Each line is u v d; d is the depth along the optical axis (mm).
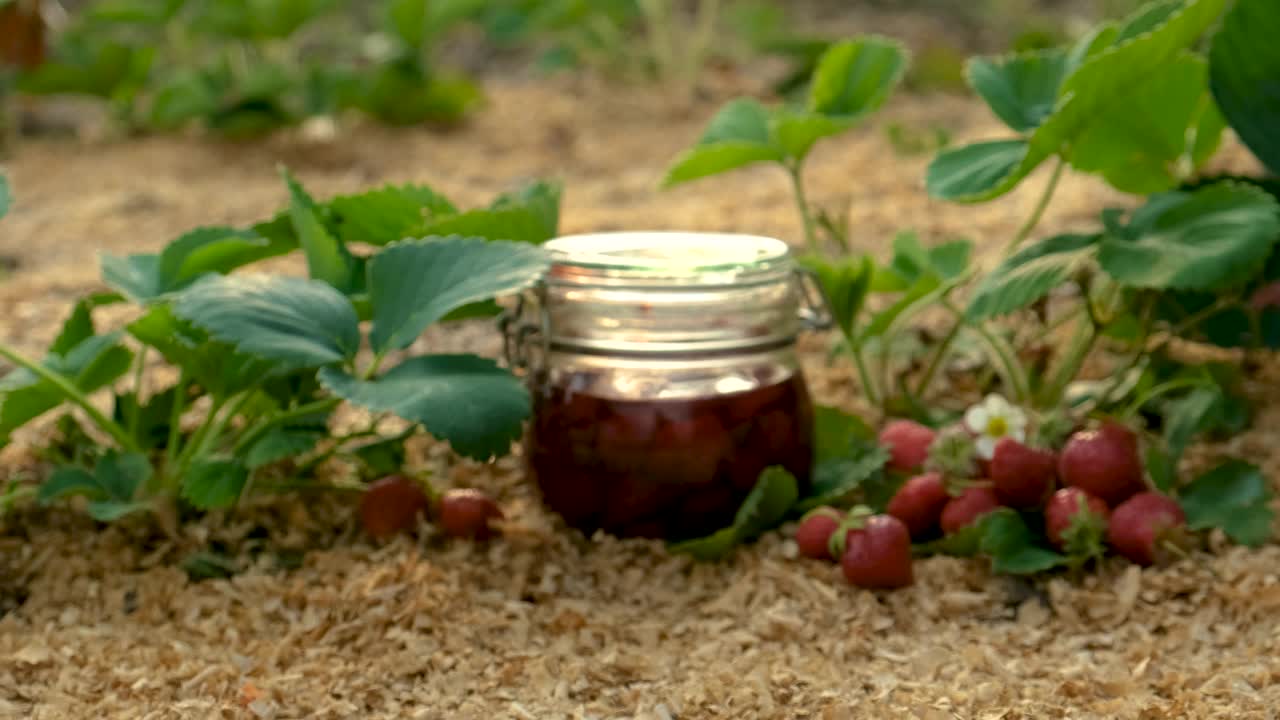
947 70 2248
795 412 1119
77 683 1034
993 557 1090
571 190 1766
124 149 2043
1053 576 1098
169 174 1901
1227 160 1631
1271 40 1171
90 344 1137
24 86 2029
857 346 1210
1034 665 1040
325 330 1066
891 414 1217
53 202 1773
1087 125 1156
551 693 1027
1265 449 1192
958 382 1272
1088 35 1191
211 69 2227
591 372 1107
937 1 2889
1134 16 1167
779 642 1061
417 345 1367
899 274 1221
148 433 1179
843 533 1089
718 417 1100
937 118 2051
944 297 1208
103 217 1696
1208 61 1177
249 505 1150
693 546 1104
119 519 1140
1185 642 1053
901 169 1761
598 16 2416
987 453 1114
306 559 1116
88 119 2229
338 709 1016
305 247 1135
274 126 2029
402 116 2107
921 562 1107
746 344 1103
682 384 1100
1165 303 1215
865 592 1084
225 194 1792
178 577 1100
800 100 2133
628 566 1107
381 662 1045
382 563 1107
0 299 1472
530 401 1055
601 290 1094
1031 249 1146
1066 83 1114
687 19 2836
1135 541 1091
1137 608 1074
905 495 1121
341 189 1806
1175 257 1095
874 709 1009
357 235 1175
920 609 1079
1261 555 1099
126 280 1152
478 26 2795
